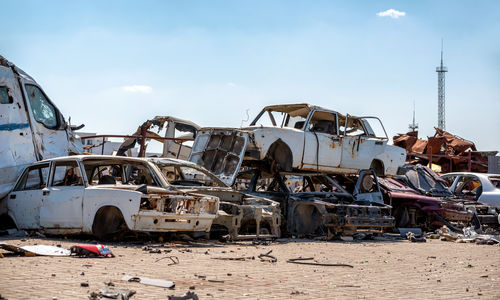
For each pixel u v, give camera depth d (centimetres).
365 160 1560
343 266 787
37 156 1292
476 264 875
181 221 984
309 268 749
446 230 1555
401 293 576
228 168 1329
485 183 1969
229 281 602
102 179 1074
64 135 1399
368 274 716
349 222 1299
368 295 554
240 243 1073
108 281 557
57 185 1056
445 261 914
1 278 548
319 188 1739
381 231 1414
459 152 2728
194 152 1393
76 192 991
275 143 1417
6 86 1243
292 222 1325
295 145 1413
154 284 553
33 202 1052
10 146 1220
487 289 620
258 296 522
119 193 941
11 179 1203
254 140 1332
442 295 573
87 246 761
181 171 1157
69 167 1084
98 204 960
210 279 604
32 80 1335
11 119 1237
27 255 734
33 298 459
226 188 1136
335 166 1499
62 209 1000
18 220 1084
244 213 1148
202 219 1015
